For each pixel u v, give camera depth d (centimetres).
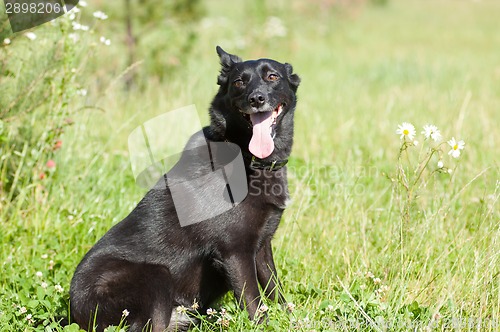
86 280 691
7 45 930
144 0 1747
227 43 2472
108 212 972
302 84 2138
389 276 765
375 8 5634
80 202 1008
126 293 689
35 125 1002
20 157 999
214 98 777
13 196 992
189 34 1902
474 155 1202
